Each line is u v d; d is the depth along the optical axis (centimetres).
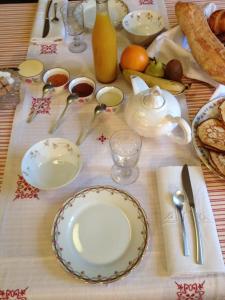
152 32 100
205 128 74
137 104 72
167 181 67
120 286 55
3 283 56
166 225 61
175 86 81
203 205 63
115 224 62
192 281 56
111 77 88
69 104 85
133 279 56
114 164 73
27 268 58
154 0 115
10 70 91
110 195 65
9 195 68
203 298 56
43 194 68
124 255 59
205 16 94
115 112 82
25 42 104
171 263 56
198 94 86
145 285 55
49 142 73
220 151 70
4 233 63
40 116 83
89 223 62
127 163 71
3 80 86
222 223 63
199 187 66
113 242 60
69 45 101
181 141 71
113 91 84
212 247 58
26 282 56
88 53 99
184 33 92
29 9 116
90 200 65
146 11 104
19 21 111
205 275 56
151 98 70
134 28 102
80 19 106
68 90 88
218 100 80
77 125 81
